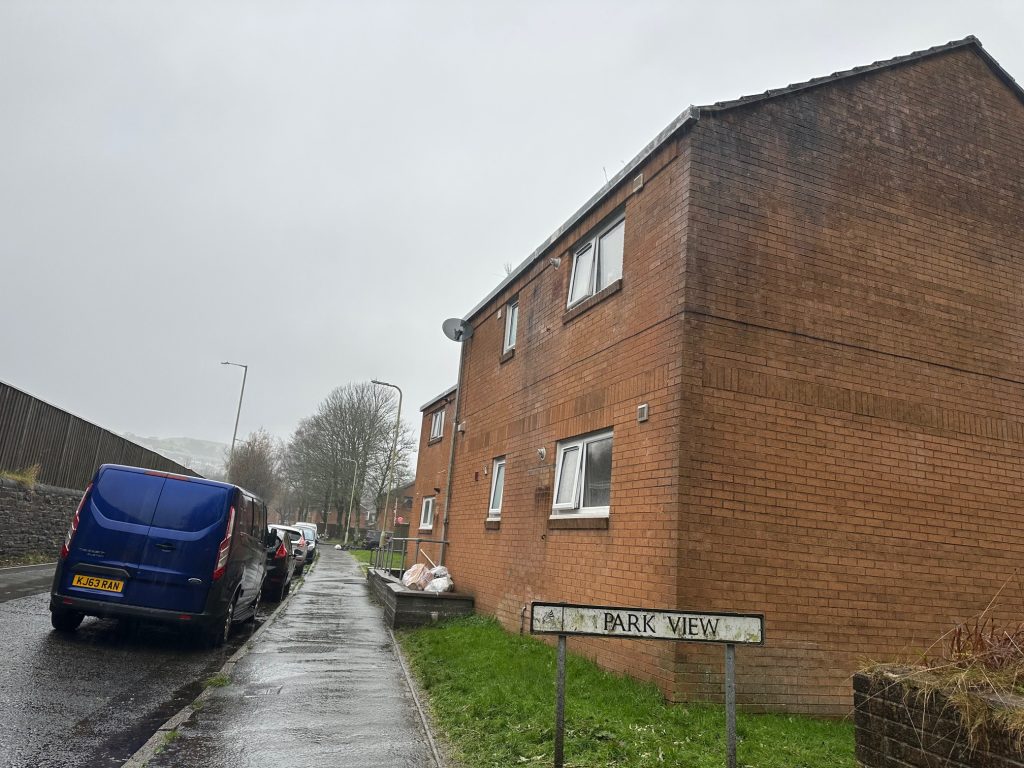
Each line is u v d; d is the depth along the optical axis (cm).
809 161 811
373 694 681
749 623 420
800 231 786
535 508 999
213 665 775
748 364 728
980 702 325
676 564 659
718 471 692
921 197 862
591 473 877
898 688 366
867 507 742
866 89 868
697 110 766
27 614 941
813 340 762
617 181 901
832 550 716
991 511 800
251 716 579
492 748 504
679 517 670
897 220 841
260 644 926
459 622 1105
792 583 693
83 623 934
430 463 1916
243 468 7031
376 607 1466
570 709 572
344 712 607
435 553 1616
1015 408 848
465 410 1437
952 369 824
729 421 707
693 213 743
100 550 803
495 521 1146
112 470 839
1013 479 823
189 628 829
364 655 889
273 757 483
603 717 556
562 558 893
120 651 790
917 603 739
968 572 771
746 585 677
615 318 856
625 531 756
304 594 1683
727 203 761
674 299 737
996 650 371
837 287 789
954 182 889
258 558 1074
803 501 716
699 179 755
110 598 793
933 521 768
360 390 6612
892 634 720
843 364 770
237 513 880
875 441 763
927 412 797
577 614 413
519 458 1090
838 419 752
